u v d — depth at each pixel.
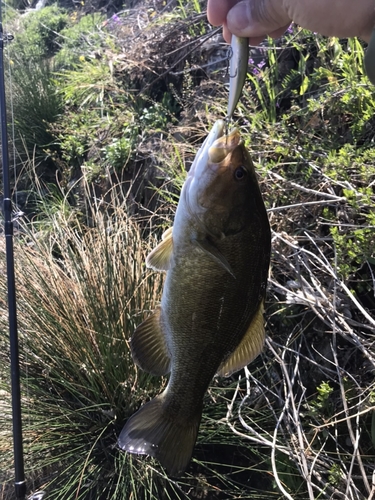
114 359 0.92
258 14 0.51
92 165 1.56
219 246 0.51
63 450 0.93
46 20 2.73
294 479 0.79
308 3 0.51
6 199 0.80
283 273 0.90
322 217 0.91
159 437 0.55
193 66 1.45
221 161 0.50
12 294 0.80
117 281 0.96
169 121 1.49
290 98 1.16
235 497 0.80
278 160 0.99
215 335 0.53
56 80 1.99
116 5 2.54
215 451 0.92
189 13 1.61
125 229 1.06
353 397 0.76
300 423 0.76
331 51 1.09
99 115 1.76
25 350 0.99
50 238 1.20
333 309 0.78
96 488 0.87
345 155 0.89
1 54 0.80
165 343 0.55
